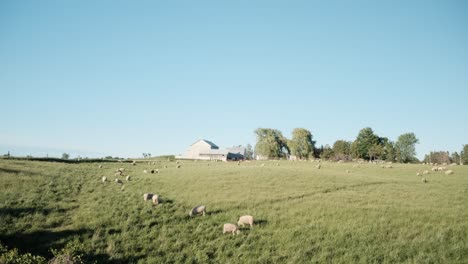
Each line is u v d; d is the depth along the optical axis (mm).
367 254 20672
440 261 19531
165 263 19828
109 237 22781
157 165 77688
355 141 152750
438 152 153125
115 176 52438
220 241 23031
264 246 22219
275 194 37375
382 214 28562
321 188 41219
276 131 149500
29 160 71375
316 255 20906
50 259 18219
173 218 27484
